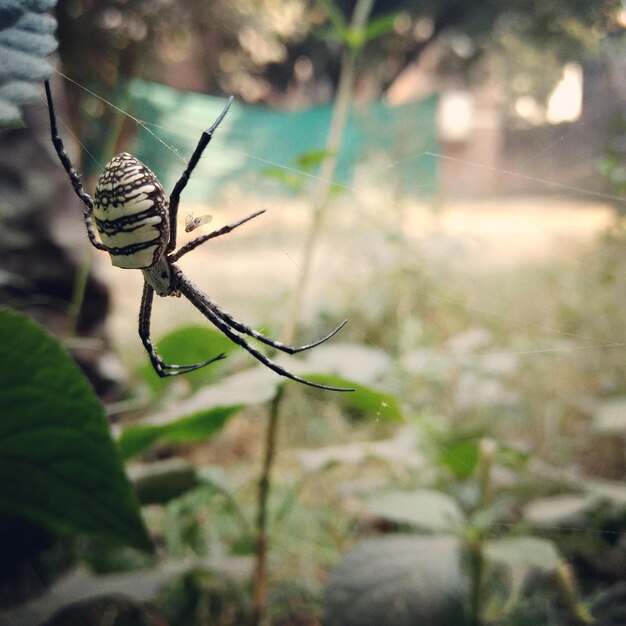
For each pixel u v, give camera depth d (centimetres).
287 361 11
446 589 10
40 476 9
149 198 9
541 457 20
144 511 17
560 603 13
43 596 12
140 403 14
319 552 16
